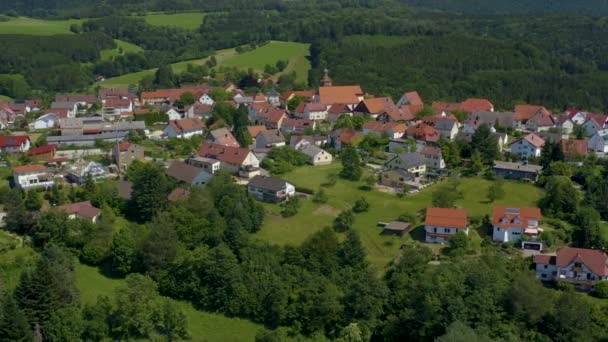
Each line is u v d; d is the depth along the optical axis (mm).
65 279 119312
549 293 113438
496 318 108625
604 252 132375
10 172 168875
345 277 124375
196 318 120750
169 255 129750
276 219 152500
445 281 115375
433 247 136500
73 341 108500
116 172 175375
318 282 121062
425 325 109188
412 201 158250
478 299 109562
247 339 114812
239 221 140875
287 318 117812
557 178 159500
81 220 141250
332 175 172500
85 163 172750
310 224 149875
